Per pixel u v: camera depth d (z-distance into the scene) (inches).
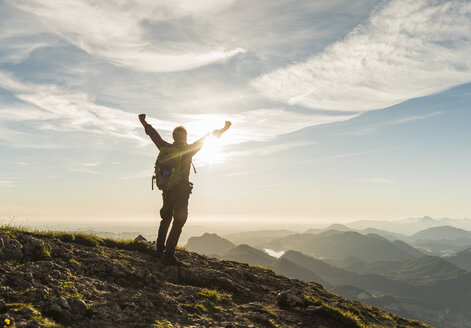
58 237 263.6
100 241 290.5
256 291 284.8
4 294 153.3
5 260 194.5
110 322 153.8
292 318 227.9
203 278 267.9
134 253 278.7
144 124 256.8
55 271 192.9
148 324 157.8
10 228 247.4
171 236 265.0
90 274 213.8
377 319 306.8
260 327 195.5
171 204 257.3
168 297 199.6
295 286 328.2
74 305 157.0
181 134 245.3
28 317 136.3
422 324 335.9
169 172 235.8
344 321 233.9
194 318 185.3
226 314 206.2
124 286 211.8
